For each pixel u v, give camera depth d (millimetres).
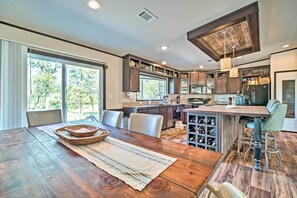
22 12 2238
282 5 2375
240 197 529
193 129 2791
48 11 2293
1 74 2250
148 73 5109
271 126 2299
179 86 6465
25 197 582
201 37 3055
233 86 5863
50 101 2955
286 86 4492
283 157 2701
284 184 1893
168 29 2924
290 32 3326
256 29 2744
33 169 804
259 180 1984
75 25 2680
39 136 1432
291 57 4387
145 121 1749
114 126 1950
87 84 3549
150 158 951
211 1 2129
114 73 4051
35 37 2633
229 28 2912
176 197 585
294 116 4398
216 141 2504
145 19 2564
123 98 4328
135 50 3980
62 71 3117
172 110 5371
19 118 2408
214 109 2836
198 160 923
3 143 1231
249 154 2863
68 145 1184
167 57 4676
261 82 5145
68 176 735
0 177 725
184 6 2232
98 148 1127
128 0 2092
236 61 5418
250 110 2686
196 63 5449
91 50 3508
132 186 655
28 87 2604
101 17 2492
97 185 661
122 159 937
